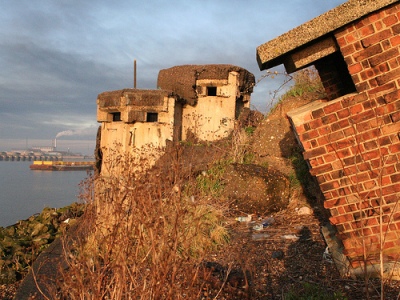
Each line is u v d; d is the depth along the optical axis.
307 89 10.16
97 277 3.08
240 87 14.77
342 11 3.85
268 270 4.54
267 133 9.39
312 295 3.65
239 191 7.66
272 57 4.19
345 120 3.95
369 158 3.89
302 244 5.30
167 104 13.01
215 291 3.98
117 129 13.25
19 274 5.34
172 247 2.99
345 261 4.14
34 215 8.76
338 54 5.47
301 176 8.09
